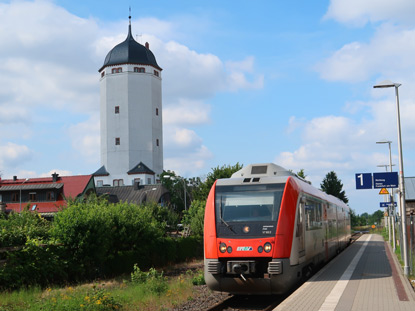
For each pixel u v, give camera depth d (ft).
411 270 59.26
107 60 332.60
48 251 63.31
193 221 114.11
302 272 52.65
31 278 58.80
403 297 38.58
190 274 73.31
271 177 50.60
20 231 63.05
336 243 90.07
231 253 46.57
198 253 109.70
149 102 329.31
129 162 322.14
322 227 67.77
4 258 57.47
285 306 35.42
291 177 51.11
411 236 59.88
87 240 68.85
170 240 94.43
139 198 252.83
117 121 325.62
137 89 327.06
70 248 67.62
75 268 66.69
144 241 85.40
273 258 45.75
